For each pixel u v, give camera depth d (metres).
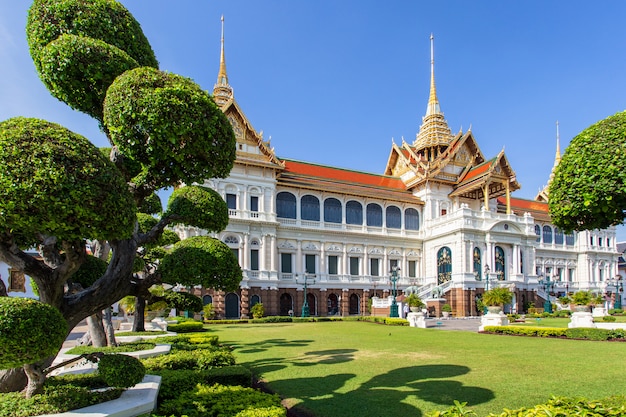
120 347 14.52
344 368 14.10
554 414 5.82
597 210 8.03
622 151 7.61
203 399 8.04
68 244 7.76
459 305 48.53
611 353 16.91
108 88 8.70
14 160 6.12
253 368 14.49
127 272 9.05
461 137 60.44
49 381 8.55
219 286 10.62
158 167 9.05
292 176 53.00
